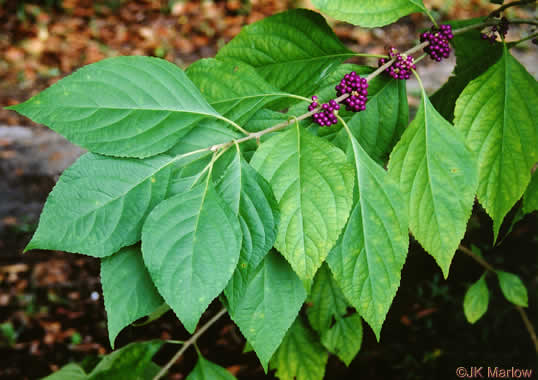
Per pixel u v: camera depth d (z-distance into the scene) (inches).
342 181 25.8
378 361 79.8
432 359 77.7
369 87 29.7
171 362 35.1
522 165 28.0
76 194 24.8
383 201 26.8
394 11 28.3
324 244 25.5
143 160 25.6
